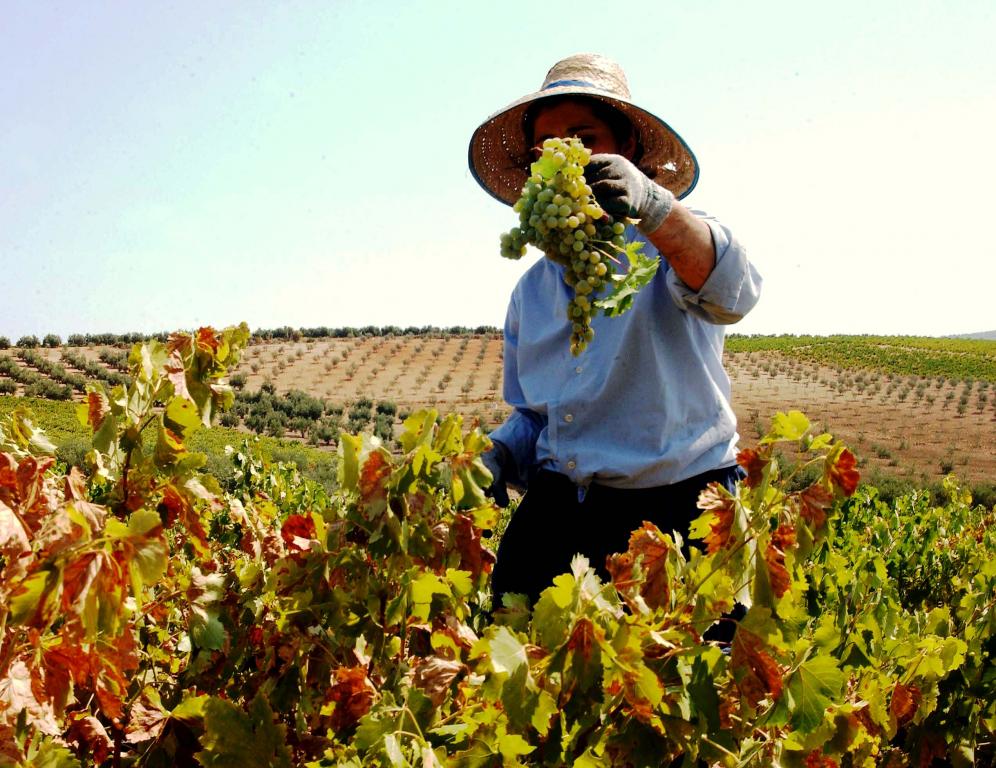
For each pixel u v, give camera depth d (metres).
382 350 109.00
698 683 1.94
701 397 2.96
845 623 3.53
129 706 2.22
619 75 3.26
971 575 6.78
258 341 112.56
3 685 1.57
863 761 2.70
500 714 1.83
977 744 3.86
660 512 2.92
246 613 2.63
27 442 2.47
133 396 2.39
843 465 2.11
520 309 3.42
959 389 81.50
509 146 3.66
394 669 2.22
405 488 2.07
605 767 1.84
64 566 1.41
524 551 3.20
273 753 1.84
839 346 108.50
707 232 2.64
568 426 3.02
